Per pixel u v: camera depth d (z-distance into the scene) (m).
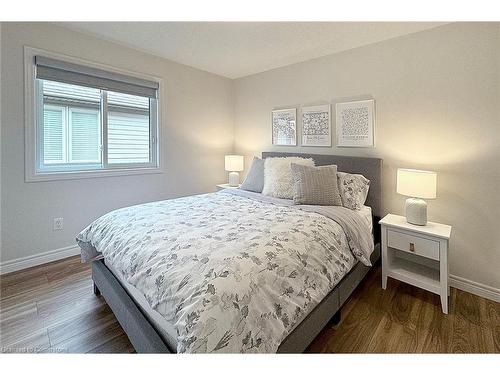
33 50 2.32
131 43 2.80
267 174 2.82
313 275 1.39
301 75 3.28
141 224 1.68
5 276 2.26
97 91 2.83
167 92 3.33
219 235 1.46
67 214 2.63
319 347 1.49
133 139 3.16
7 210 2.29
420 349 1.48
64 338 1.53
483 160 2.05
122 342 1.51
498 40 1.94
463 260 2.17
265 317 1.07
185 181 3.63
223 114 4.05
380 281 2.31
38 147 2.45
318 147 3.15
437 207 2.29
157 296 1.10
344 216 2.00
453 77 2.16
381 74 2.60
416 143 2.40
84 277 2.27
